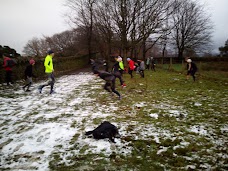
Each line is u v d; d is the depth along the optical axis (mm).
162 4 20016
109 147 3766
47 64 8469
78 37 36375
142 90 9703
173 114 5812
